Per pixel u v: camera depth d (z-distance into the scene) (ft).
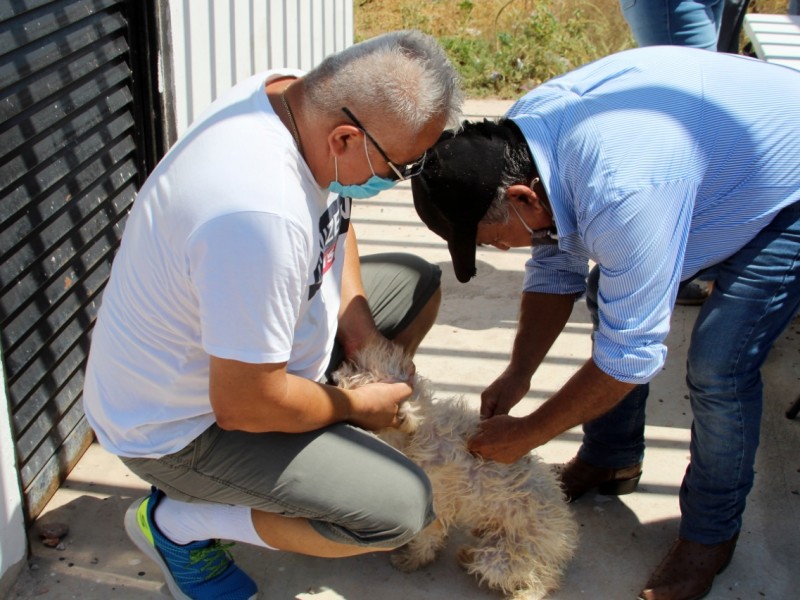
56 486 9.39
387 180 6.45
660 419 11.03
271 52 14.51
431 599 8.36
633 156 6.51
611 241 6.53
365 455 7.22
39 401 8.83
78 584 8.33
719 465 8.00
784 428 10.86
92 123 9.25
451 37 24.13
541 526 7.97
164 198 6.11
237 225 5.82
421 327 9.37
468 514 8.27
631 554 8.95
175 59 10.98
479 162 6.70
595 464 9.48
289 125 6.31
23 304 8.29
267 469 6.97
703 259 7.39
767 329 7.54
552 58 22.97
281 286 5.99
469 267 7.29
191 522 7.61
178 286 6.18
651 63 7.06
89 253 9.50
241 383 6.23
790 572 8.71
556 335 8.76
